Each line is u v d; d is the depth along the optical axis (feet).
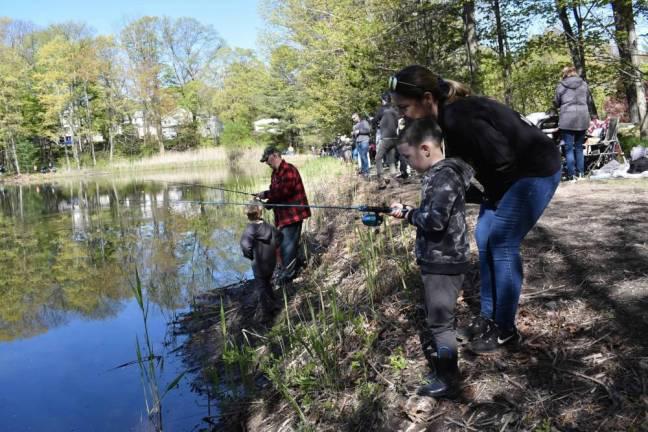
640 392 7.57
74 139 155.02
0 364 15.42
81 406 12.73
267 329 15.69
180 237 33.81
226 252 28.58
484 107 7.82
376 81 48.39
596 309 10.05
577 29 37.27
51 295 22.47
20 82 145.07
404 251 16.63
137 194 67.10
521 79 41.57
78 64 148.15
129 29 165.07
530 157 8.02
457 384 8.61
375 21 46.65
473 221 17.93
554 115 26.63
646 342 8.66
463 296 11.96
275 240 16.84
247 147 134.72
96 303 20.98
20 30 172.76
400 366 9.84
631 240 13.55
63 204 60.49
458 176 7.70
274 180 19.99
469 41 41.34
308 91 65.46
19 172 138.72
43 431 11.71
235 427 11.07
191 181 78.07
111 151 157.17
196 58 181.68
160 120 163.02
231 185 62.44
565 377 8.29
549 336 9.49
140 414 12.18
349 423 9.13
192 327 17.60
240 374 13.42
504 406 8.00
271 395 11.40
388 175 34.45
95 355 15.83
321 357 10.92
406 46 46.68
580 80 23.67
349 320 12.59
